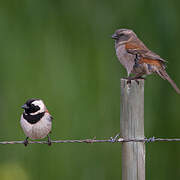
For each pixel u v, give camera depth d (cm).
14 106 1140
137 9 1262
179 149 1266
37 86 1133
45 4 1215
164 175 1274
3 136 1146
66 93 1135
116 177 1180
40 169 1158
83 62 1184
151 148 1272
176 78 1261
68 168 1161
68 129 1135
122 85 775
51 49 1166
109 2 1260
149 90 1250
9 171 1134
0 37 1170
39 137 910
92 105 1159
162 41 1262
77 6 1238
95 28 1232
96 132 1158
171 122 1254
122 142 782
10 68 1149
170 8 1264
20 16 1196
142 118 773
